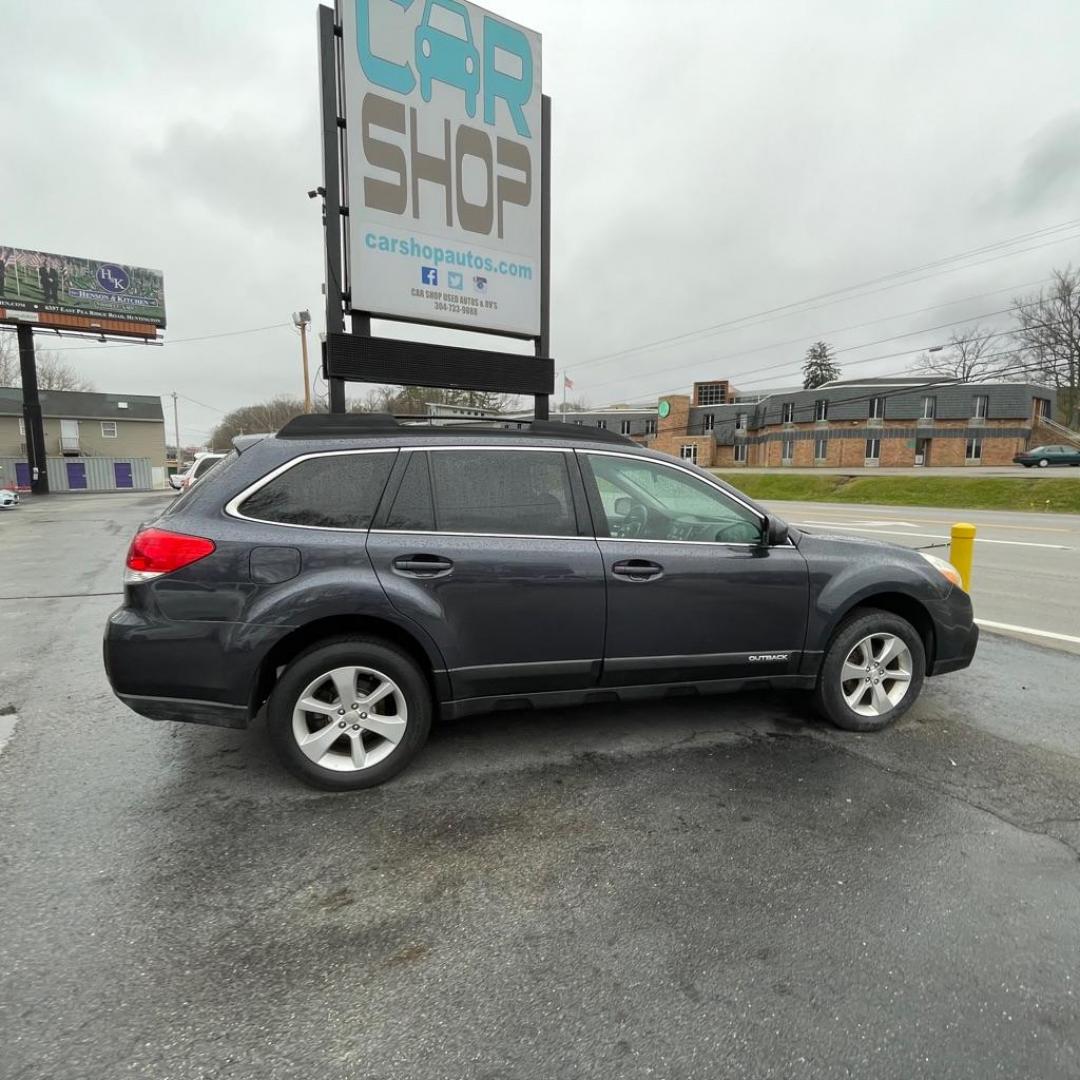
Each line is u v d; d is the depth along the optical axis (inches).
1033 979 76.2
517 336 293.9
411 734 119.6
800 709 154.9
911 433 1836.9
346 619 117.0
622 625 126.0
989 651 206.4
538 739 138.5
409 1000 73.1
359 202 251.6
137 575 110.9
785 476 1386.6
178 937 82.4
